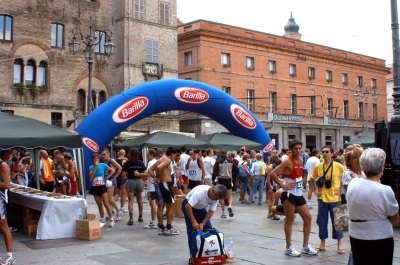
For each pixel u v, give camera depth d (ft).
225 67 126.41
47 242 30.58
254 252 27.17
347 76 163.84
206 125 119.34
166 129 112.37
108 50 69.56
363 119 167.73
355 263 15.15
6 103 88.22
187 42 124.57
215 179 42.60
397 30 44.29
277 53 139.95
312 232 34.01
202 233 23.77
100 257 26.23
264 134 73.46
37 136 32.01
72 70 100.27
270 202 41.78
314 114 149.79
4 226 23.95
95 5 104.42
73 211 32.73
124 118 57.93
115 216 42.50
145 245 29.58
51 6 97.71
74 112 96.84
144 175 36.70
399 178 34.17
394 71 43.98
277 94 139.64
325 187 26.89
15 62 93.50
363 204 14.62
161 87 61.77
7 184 23.76
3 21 91.86
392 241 14.62
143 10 109.70
